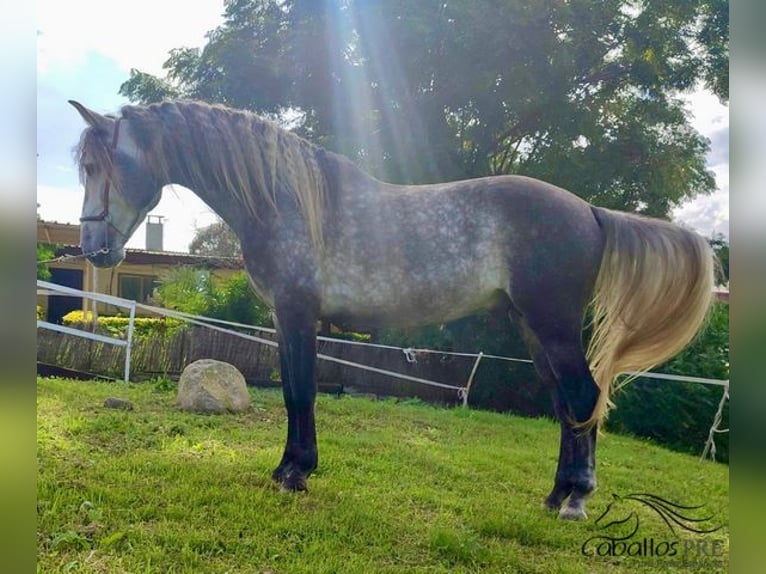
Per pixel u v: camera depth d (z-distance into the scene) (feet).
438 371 28.30
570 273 9.96
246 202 10.50
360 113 29.71
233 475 11.07
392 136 29.19
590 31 28.73
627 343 10.16
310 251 10.31
